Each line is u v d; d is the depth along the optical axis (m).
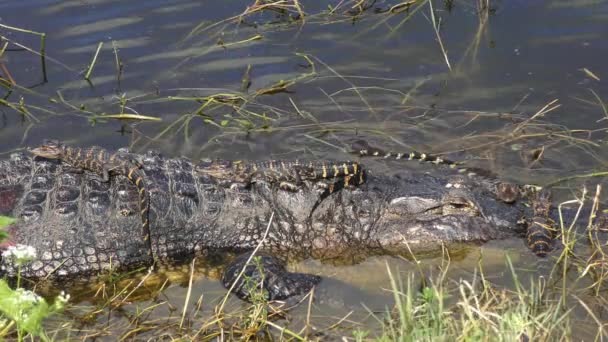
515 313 6.58
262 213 8.81
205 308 7.82
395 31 11.88
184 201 8.75
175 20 12.10
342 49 11.57
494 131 10.18
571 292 7.64
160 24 12.02
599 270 7.91
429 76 11.09
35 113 10.50
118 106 10.62
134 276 8.47
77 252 8.48
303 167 8.86
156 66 11.25
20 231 8.41
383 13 12.27
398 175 9.09
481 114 10.46
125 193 8.65
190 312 7.77
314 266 8.50
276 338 7.28
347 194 8.84
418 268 8.28
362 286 8.12
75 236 8.49
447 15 12.16
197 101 10.70
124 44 11.60
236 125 10.37
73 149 8.82
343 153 9.86
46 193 8.61
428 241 8.59
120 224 8.59
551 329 6.56
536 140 10.00
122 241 8.58
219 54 11.48
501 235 8.55
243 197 8.82
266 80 11.03
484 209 8.66
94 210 8.58
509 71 11.10
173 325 7.54
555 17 11.98
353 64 11.29
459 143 10.01
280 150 9.94
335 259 8.61
